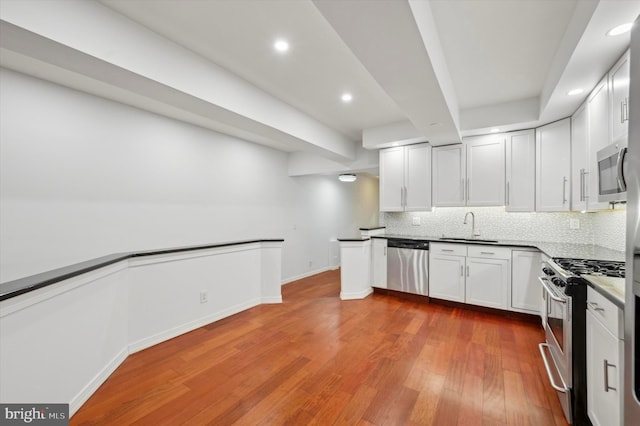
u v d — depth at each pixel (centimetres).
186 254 299
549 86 252
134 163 329
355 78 268
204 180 407
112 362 224
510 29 196
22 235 247
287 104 327
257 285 388
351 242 418
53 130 266
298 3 172
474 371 222
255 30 197
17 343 145
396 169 433
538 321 322
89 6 167
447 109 256
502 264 338
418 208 414
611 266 190
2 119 237
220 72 246
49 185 263
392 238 424
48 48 159
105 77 194
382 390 199
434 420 170
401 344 268
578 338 161
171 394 196
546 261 258
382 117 374
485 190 366
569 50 189
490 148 364
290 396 193
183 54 217
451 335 288
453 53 227
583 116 258
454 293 371
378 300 408
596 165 230
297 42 212
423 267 396
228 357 246
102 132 302
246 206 470
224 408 182
